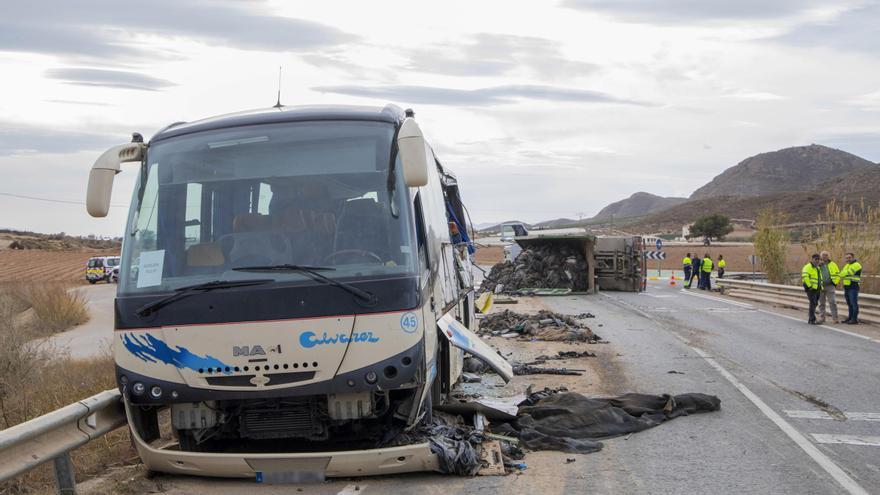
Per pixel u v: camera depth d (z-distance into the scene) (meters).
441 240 9.01
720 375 12.48
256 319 6.36
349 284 6.39
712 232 142.88
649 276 58.97
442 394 8.75
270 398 6.62
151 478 6.87
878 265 25.84
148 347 6.46
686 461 7.49
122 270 6.73
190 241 6.80
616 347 16.11
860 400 10.45
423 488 6.60
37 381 12.88
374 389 6.35
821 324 20.88
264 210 6.86
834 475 7.00
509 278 34.78
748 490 6.58
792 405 10.14
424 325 6.62
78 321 28.20
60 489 6.10
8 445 5.26
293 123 7.17
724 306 27.31
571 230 36.59
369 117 7.20
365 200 6.82
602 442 8.24
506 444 7.86
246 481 6.77
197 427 6.68
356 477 6.89
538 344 16.73
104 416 6.73
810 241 27.69
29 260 90.44
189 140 7.17
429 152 9.10
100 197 6.76
